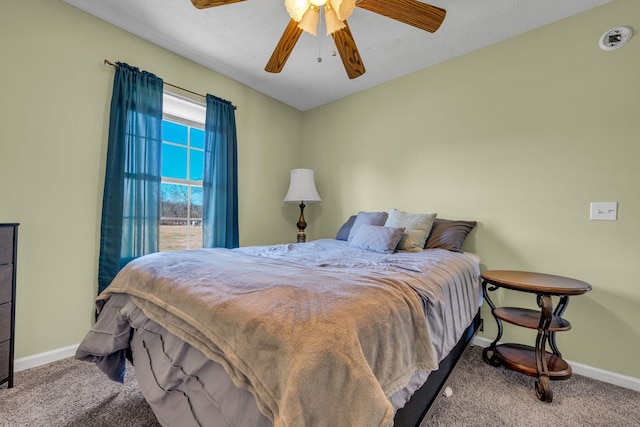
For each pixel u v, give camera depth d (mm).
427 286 1122
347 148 3158
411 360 869
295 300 809
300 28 1522
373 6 1351
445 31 2049
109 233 1970
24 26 1693
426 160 2537
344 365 624
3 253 1443
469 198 2283
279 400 615
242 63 2545
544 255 1943
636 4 1665
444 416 1337
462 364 1836
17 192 1673
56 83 1806
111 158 1979
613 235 1714
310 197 3072
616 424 1312
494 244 2152
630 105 1674
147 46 2223
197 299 933
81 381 1570
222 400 799
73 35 1870
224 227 2652
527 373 1569
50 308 1788
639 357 1629
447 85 2422
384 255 1802
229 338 769
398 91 2742
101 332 1334
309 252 1904
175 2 1837
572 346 1829
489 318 2156
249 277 1072
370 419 579
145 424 1253
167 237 2547
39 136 1746
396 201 2734
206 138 2570
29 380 1572
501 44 2150
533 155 1997
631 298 1658
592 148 1785
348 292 879
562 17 1888
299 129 3590
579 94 1834
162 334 1062
